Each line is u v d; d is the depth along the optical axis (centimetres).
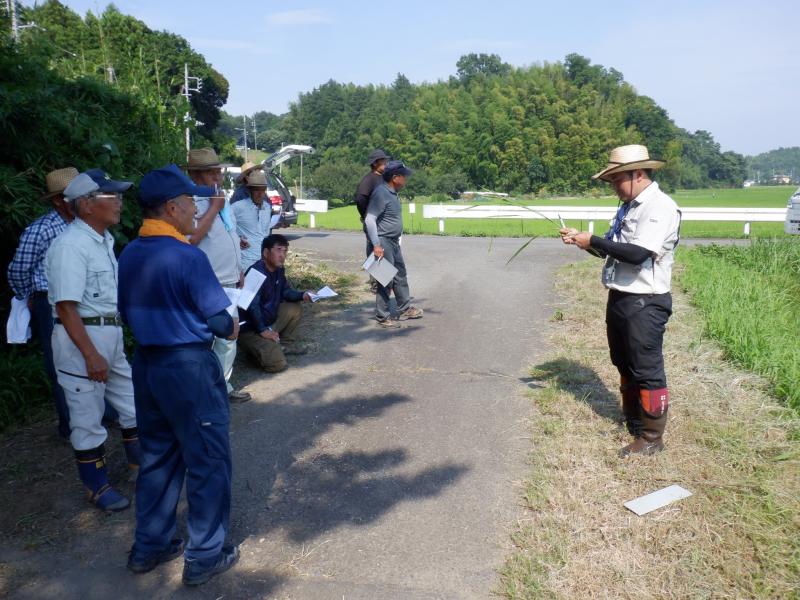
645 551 347
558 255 1281
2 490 421
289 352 685
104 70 868
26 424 521
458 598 320
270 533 375
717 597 312
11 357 562
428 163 8331
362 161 8619
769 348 612
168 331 317
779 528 357
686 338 685
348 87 10275
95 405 398
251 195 640
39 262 453
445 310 862
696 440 463
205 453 325
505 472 437
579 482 414
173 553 358
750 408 511
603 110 9244
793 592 312
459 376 617
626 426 487
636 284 429
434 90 9488
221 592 329
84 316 395
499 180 8219
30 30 711
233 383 607
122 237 664
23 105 579
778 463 427
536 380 596
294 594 326
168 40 5166
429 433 498
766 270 1082
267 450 474
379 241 772
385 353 690
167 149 796
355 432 503
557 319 792
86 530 382
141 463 342
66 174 452
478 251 1372
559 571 332
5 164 597
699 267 1024
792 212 1600
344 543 365
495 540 364
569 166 8431
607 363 625
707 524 365
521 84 9056
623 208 446
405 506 400
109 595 328
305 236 1761
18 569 346
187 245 322
